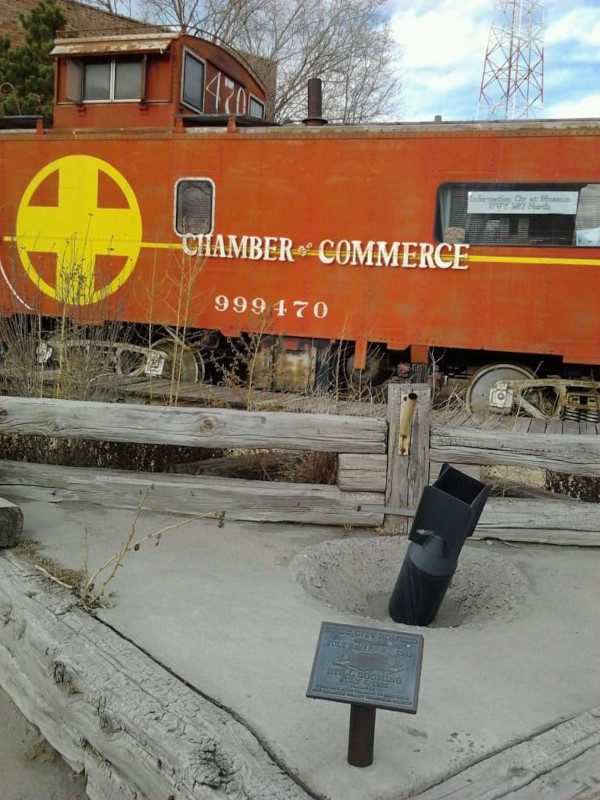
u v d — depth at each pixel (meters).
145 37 10.21
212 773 2.30
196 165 9.72
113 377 6.48
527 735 2.54
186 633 3.23
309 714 2.63
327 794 2.23
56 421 4.91
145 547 4.26
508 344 8.82
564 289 8.61
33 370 6.45
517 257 8.71
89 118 10.60
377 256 9.15
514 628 3.38
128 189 10.00
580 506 4.49
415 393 4.47
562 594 3.79
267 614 3.45
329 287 9.34
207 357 10.06
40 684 3.11
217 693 2.75
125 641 3.10
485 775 2.31
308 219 9.36
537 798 2.22
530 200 8.62
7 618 3.45
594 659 3.10
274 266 9.52
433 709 2.68
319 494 4.70
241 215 9.59
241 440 4.73
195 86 10.68
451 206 8.90
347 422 4.64
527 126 8.55
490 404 9.10
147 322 9.94
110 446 5.99
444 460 4.56
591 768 2.36
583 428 6.40
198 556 4.16
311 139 9.29
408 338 9.11
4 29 18.39
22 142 10.42
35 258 10.37
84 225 10.20
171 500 4.86
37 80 15.52
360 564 4.31
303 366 9.47
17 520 4.14
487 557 4.20
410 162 8.97
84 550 4.16
